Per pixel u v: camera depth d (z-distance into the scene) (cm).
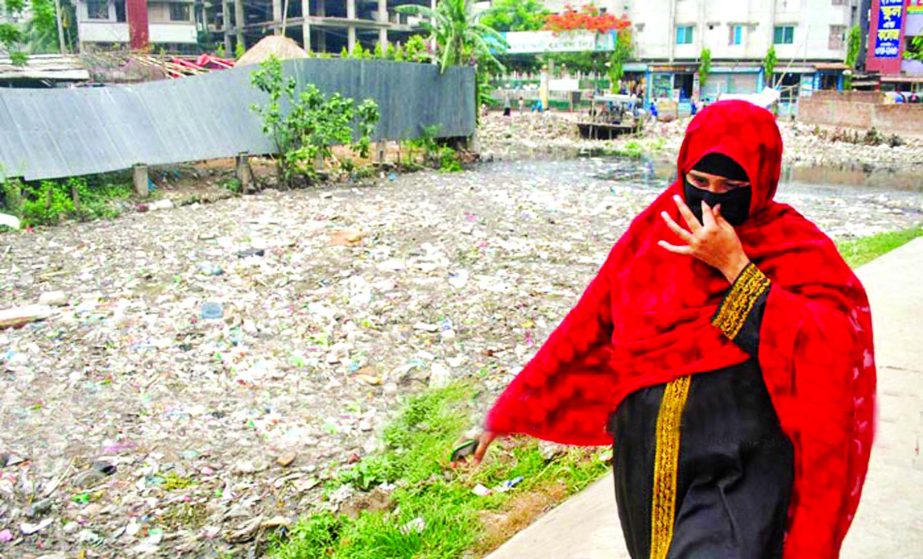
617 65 4938
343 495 486
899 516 348
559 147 3259
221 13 6081
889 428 434
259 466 530
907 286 731
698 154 206
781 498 203
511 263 1059
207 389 650
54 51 3088
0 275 1012
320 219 1360
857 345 195
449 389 625
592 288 242
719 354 204
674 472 211
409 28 5903
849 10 4788
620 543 336
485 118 4178
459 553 381
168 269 1020
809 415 192
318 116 1816
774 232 207
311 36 5712
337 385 656
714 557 197
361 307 851
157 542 454
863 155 2958
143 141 1619
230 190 1691
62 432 577
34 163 1446
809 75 4747
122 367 692
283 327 788
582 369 249
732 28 4831
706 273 207
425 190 1788
